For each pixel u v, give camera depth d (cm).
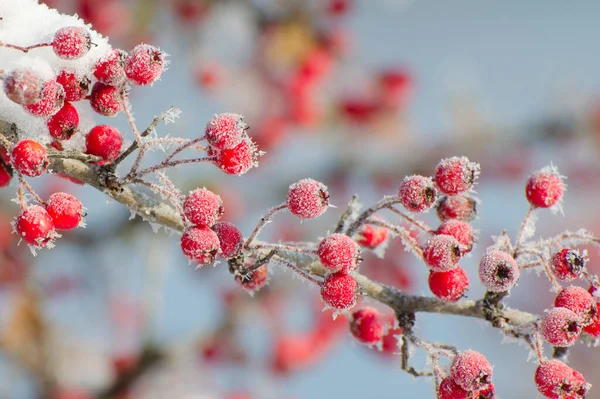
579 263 273
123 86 268
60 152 264
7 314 716
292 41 875
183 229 283
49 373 709
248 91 900
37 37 268
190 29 845
